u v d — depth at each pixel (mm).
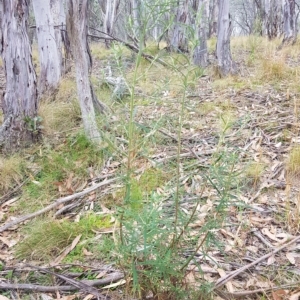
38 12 6008
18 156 3986
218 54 6676
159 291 1910
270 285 2156
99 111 4547
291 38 9883
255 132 4102
